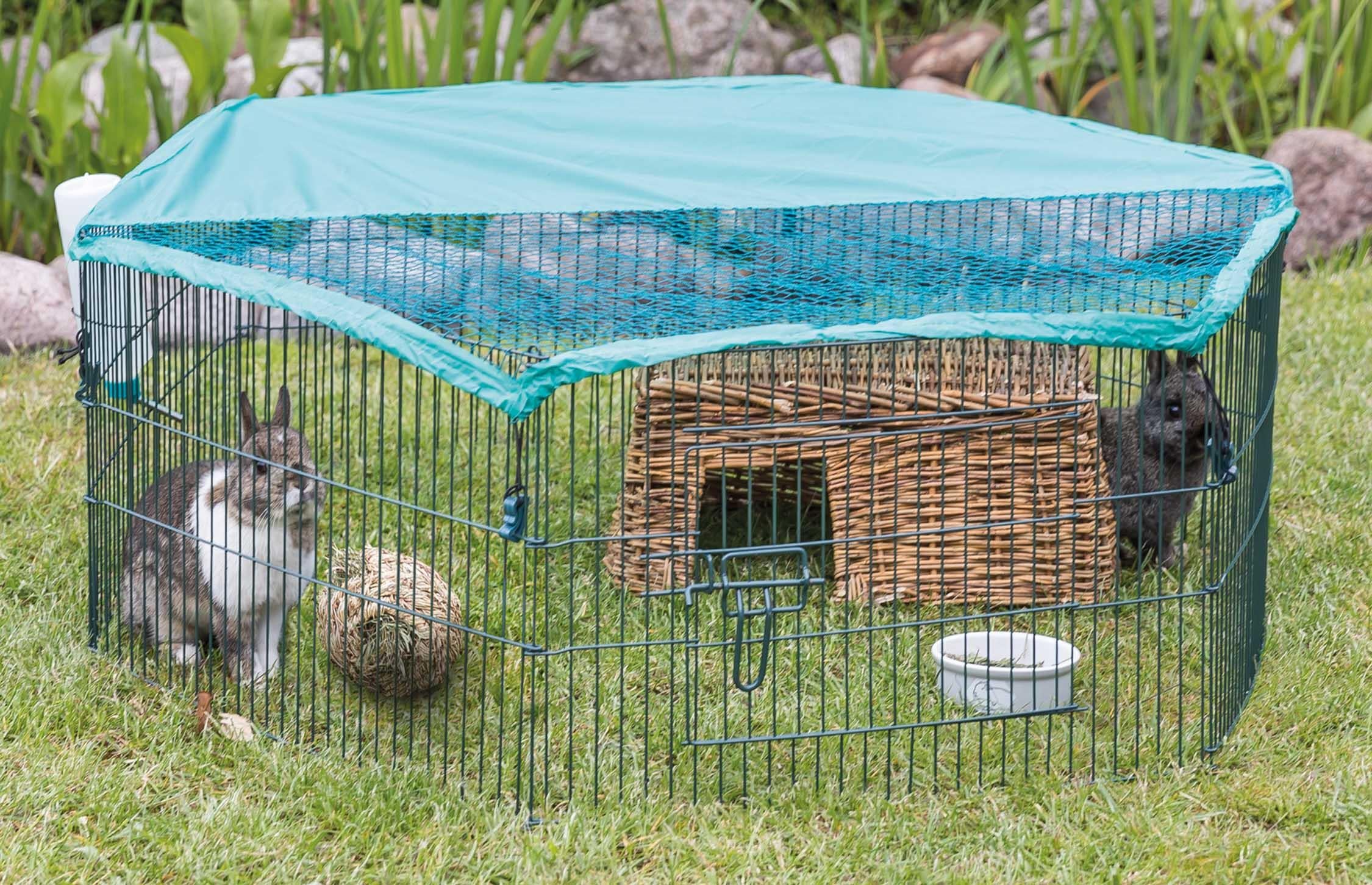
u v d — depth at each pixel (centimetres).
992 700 501
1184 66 1043
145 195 530
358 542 619
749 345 407
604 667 534
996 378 597
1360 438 729
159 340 641
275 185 541
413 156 579
